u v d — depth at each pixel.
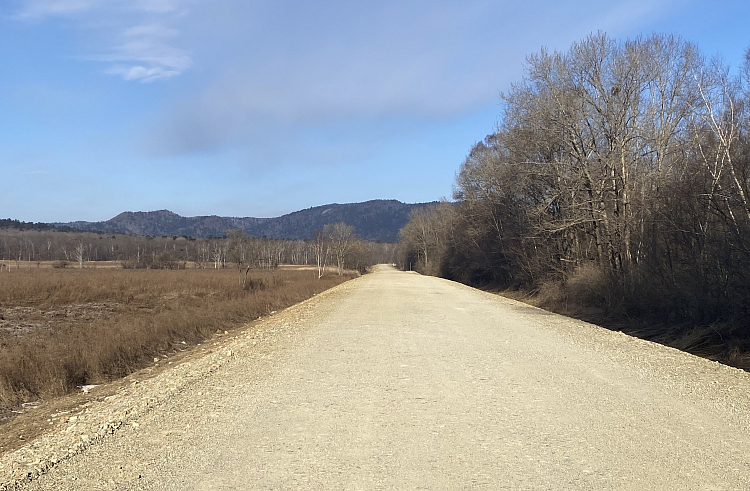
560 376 7.96
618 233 22.59
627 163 22.53
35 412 9.59
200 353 15.36
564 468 4.34
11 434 7.92
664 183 19.62
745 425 5.49
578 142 24.50
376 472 4.29
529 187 31.73
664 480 4.08
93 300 29.55
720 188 15.69
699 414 5.91
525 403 6.43
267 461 4.58
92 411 7.81
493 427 5.49
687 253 16.81
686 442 4.97
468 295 27.33
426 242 89.19
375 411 6.14
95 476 4.36
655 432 5.28
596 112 23.53
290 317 18.34
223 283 38.94
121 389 10.88
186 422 5.88
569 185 25.28
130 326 16.47
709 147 17.52
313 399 6.73
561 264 29.98
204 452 4.86
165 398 7.07
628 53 23.05
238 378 8.20
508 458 4.59
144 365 14.44
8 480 4.34
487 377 7.92
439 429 5.44
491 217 42.12
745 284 13.49
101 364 12.99
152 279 42.62
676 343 14.50
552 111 24.00
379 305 20.70
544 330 13.37
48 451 5.11
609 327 18.53
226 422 5.82
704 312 15.01
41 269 73.94
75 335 15.15
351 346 10.90
